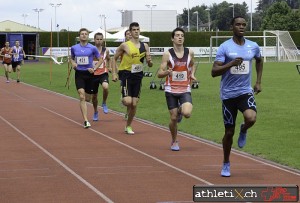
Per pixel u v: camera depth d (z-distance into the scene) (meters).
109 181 8.98
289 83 30.58
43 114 18.12
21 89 28.30
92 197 8.01
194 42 75.00
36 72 44.31
